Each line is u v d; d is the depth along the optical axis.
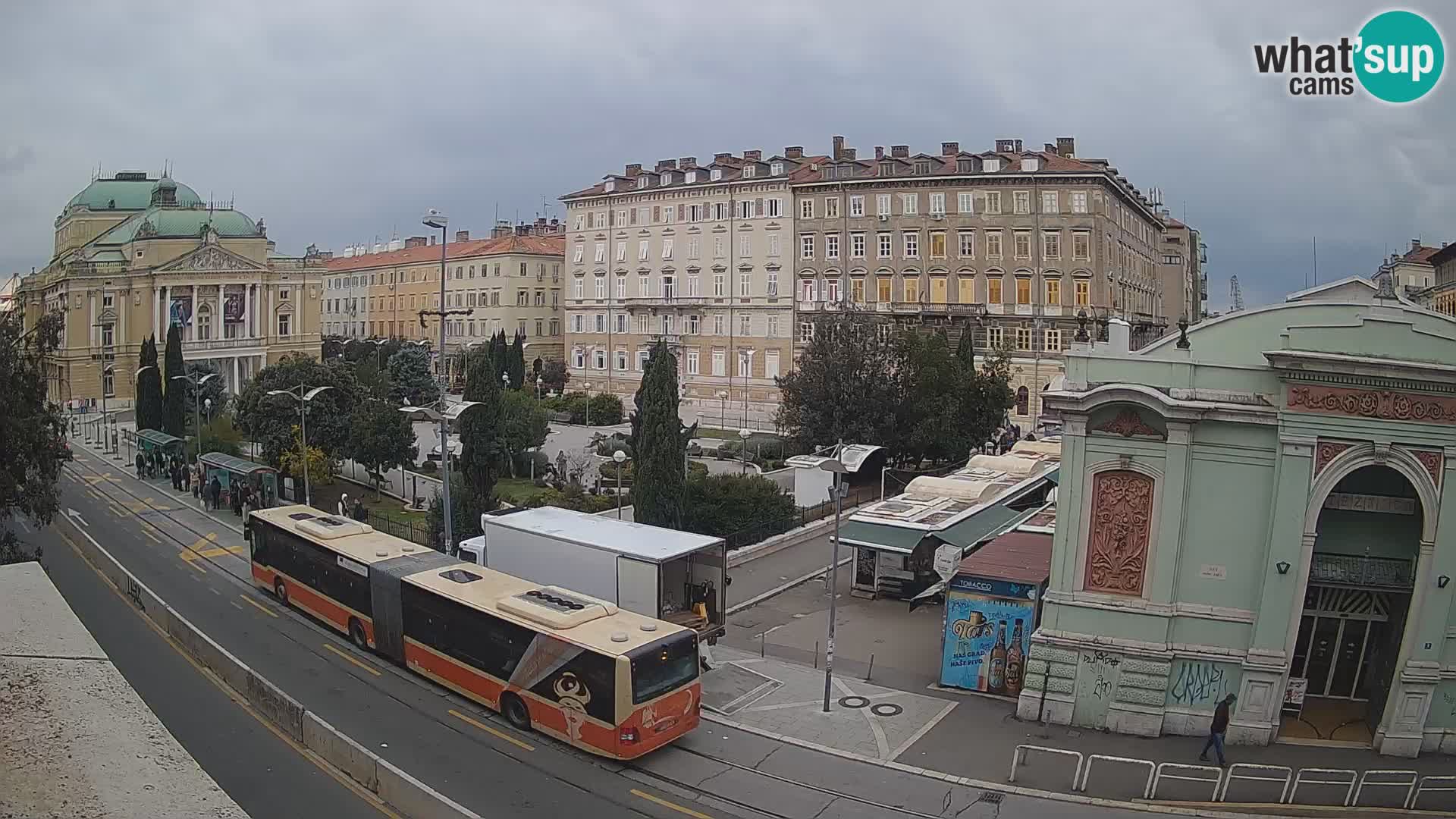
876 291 95.88
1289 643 24.67
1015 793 22.11
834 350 64.12
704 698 27.80
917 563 38.22
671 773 22.98
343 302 160.25
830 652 26.78
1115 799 21.89
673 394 41.38
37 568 12.13
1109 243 91.44
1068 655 26.09
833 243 97.69
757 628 34.81
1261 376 24.83
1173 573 25.41
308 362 62.88
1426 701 24.22
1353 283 25.88
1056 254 89.19
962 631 28.66
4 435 34.34
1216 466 25.20
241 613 35.78
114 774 7.46
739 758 23.86
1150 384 25.64
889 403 62.88
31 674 9.04
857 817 20.92
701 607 29.59
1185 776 23.11
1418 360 23.75
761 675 29.84
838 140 103.12
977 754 24.25
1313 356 23.67
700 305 104.12
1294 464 24.31
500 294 130.88
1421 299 84.06
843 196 96.88
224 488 57.34
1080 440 25.97
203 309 110.62
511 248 130.38
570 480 60.00
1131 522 25.81
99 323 106.31
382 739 24.59
